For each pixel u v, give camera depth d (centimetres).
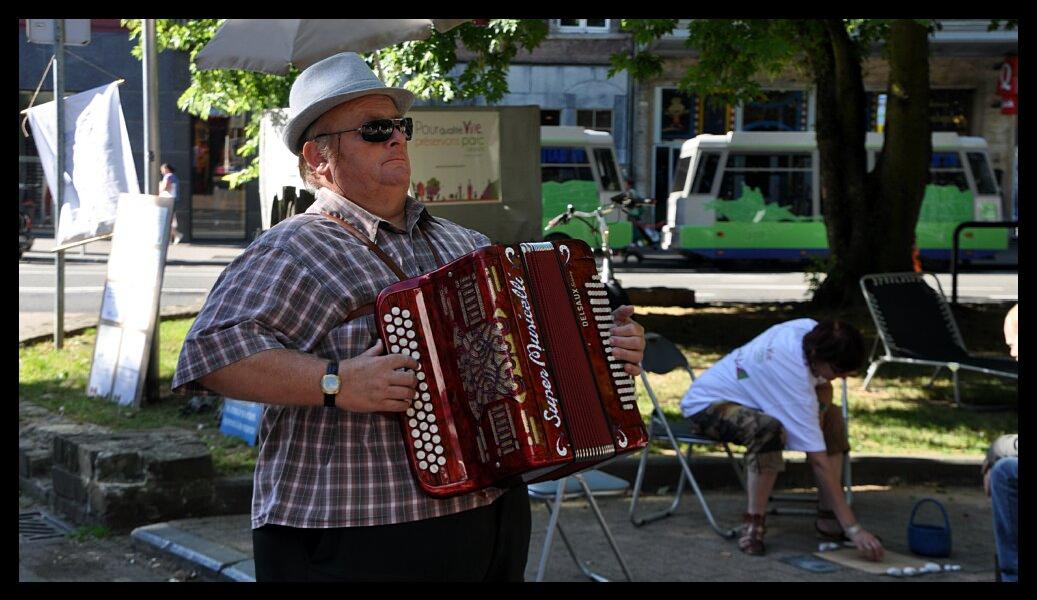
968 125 3303
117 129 993
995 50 3189
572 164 2631
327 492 266
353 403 253
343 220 283
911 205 1639
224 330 260
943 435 835
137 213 930
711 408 608
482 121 1027
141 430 745
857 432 836
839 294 1648
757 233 2605
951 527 642
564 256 277
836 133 1647
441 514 270
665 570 558
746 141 2616
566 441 259
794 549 599
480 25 1266
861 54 1673
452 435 259
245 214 2962
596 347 275
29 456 718
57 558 582
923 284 1022
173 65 2845
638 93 3234
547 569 560
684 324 1455
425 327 260
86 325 1308
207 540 584
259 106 1330
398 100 293
